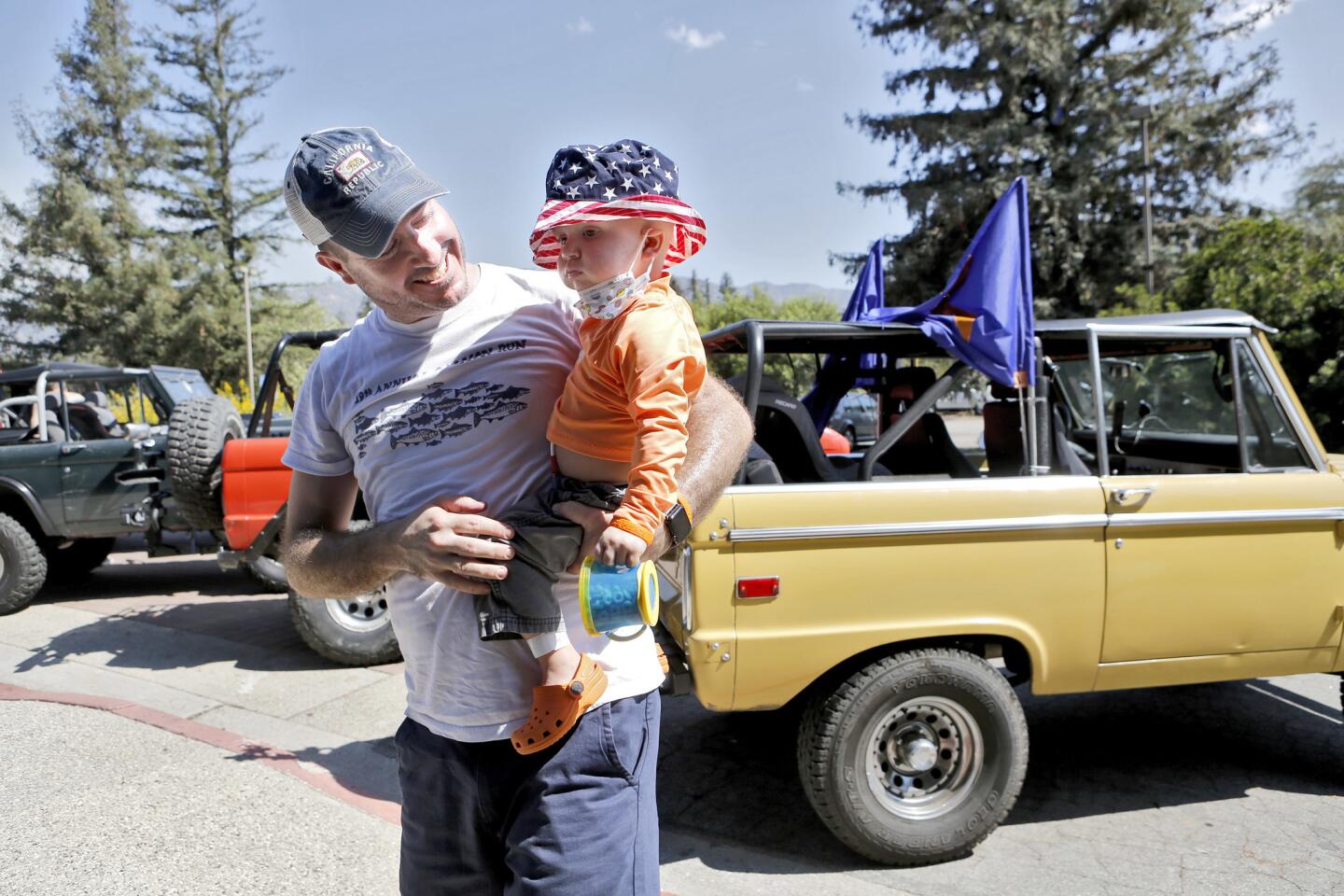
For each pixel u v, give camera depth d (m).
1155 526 3.57
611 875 1.64
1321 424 12.37
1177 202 25.81
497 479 1.71
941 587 3.41
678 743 4.70
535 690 1.63
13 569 7.52
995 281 3.72
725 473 1.66
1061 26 24.55
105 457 7.64
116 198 39.34
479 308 1.74
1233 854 3.53
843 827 3.35
